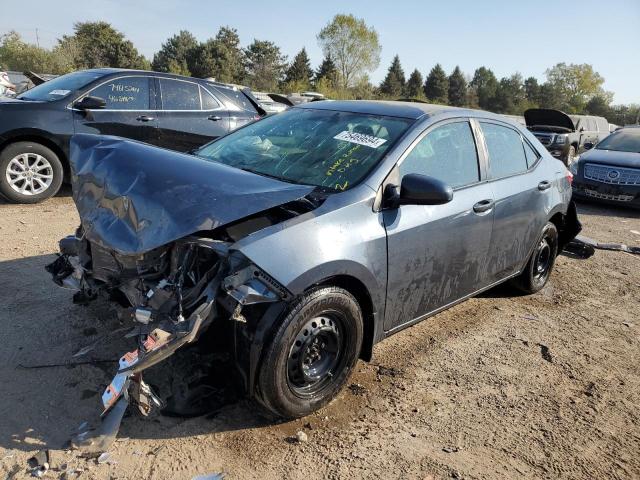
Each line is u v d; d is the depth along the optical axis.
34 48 51.25
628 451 3.06
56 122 6.83
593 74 88.88
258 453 2.72
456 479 2.68
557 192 5.00
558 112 16.25
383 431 2.99
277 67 76.81
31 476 2.41
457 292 3.92
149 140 7.53
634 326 4.81
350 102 4.25
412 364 3.74
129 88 7.40
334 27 69.00
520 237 4.51
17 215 6.36
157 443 2.71
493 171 4.21
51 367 3.24
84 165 3.24
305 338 2.85
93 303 4.02
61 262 3.55
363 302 3.19
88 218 2.98
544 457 2.93
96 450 2.59
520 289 5.15
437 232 3.51
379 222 3.15
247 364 2.72
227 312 2.70
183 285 2.71
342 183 3.27
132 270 2.81
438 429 3.06
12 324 3.68
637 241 7.99
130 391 2.55
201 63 69.44
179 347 2.56
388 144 3.48
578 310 5.06
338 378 3.12
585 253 6.80
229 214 2.57
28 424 2.74
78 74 7.64
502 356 3.99
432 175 3.61
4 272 4.53
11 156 6.67
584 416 3.34
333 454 2.77
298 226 2.82
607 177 10.07
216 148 4.14
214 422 2.91
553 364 3.96
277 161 3.64
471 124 4.12
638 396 3.64
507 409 3.33
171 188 2.73
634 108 81.12
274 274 2.64
